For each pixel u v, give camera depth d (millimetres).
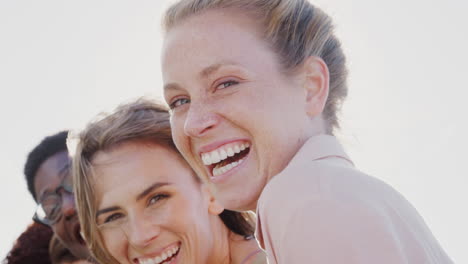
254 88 1638
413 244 1290
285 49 1695
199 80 1678
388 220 1239
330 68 1859
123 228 2580
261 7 1708
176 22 1766
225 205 1701
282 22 1707
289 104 1666
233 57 1644
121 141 2590
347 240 1148
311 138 1604
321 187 1267
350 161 1614
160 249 2529
